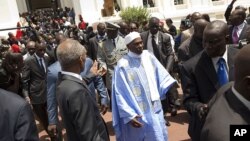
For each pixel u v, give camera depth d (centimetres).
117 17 2869
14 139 272
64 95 330
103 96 572
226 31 340
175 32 1300
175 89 782
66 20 2898
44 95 682
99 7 3044
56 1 5188
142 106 485
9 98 279
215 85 354
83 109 324
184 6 3112
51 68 505
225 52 361
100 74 520
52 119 510
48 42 1111
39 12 4528
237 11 614
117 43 714
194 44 499
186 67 371
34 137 279
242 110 193
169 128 713
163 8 3112
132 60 491
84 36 1322
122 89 484
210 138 185
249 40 407
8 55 338
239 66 196
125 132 496
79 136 322
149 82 489
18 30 1752
